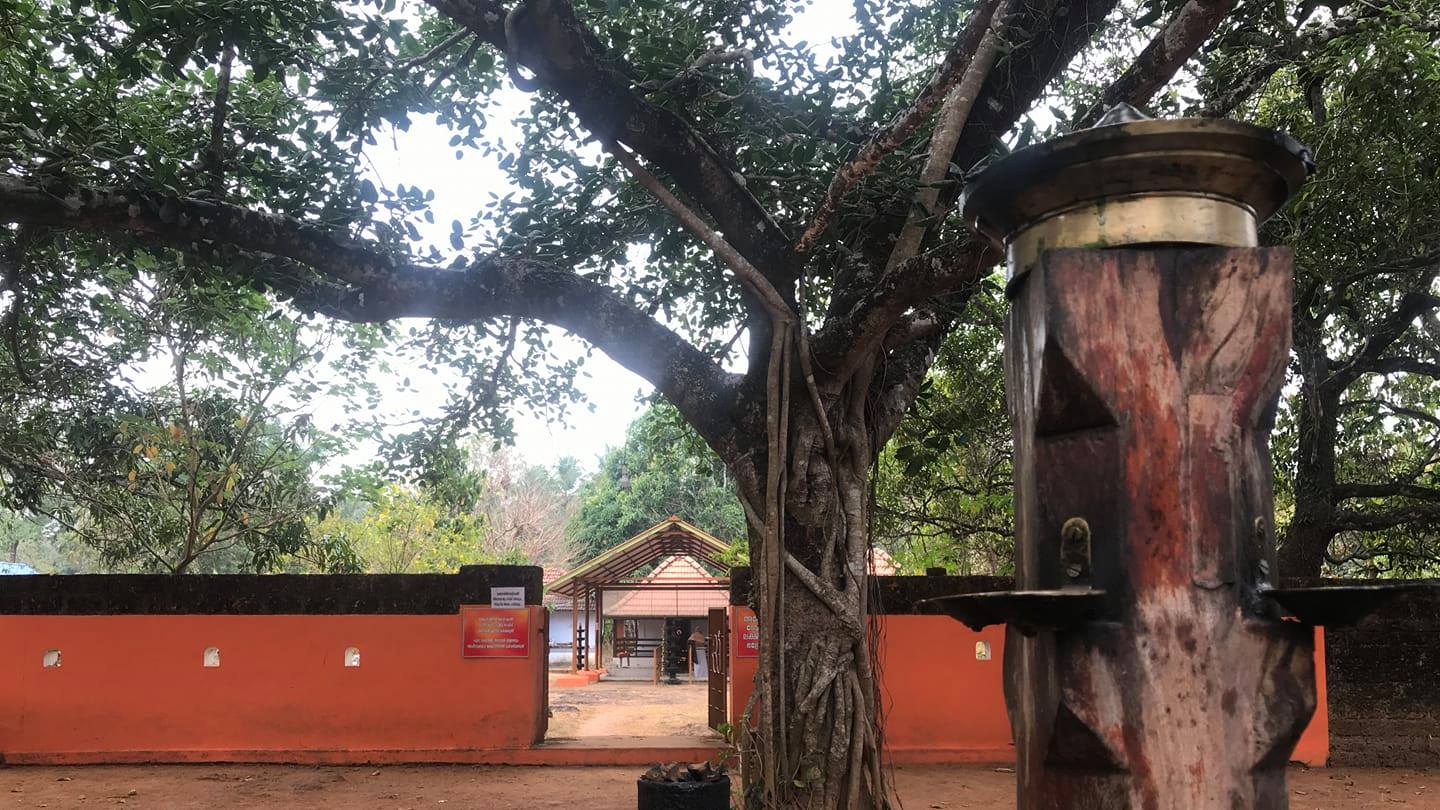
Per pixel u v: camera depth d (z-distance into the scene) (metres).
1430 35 6.95
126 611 10.92
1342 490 11.49
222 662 10.86
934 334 7.30
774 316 5.73
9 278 8.23
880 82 6.88
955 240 5.97
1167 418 1.49
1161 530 1.47
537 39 5.59
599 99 5.80
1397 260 8.88
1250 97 8.35
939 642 10.88
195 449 12.11
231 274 7.38
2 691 10.77
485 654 10.88
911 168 6.31
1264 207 1.66
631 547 21.27
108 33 6.34
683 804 6.70
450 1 5.94
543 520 36.19
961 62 5.21
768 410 5.75
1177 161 1.51
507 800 8.91
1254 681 1.44
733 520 34.19
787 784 5.66
